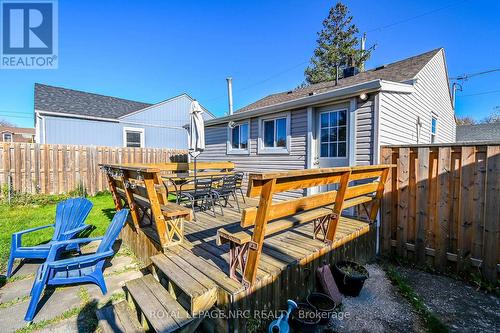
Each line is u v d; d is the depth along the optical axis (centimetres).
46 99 1128
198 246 308
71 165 855
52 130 1030
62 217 402
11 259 327
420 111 621
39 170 794
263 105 864
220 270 243
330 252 311
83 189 857
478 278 317
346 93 436
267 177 188
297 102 523
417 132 604
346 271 298
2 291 296
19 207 673
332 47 2022
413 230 382
